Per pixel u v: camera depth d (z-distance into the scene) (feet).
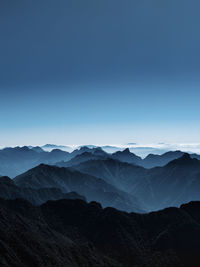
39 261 228.22
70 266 245.86
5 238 242.17
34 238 265.95
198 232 361.30
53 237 329.93
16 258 220.84
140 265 299.58
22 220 339.98
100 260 286.25
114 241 352.08
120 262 303.68
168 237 353.72
